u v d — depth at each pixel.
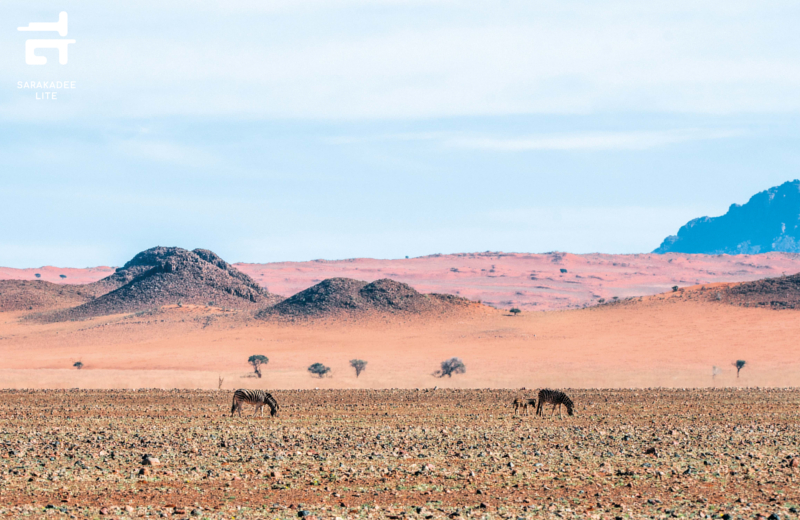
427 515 45.56
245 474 59.94
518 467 63.00
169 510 46.88
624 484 55.34
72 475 59.41
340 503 49.38
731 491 52.97
